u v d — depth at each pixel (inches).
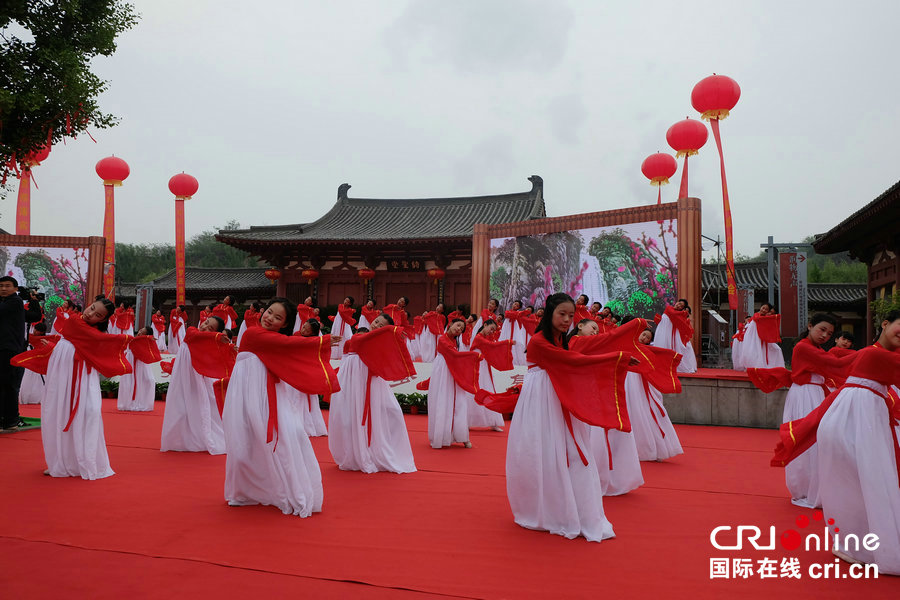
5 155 413.4
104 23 425.7
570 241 678.5
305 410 351.9
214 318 302.5
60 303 920.3
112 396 540.7
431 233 1212.5
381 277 1208.2
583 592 132.3
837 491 159.2
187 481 233.3
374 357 262.1
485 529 177.3
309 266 1232.8
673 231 603.8
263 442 188.7
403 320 823.7
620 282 636.7
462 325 324.8
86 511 187.6
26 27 390.3
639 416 291.7
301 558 149.4
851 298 1192.8
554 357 175.3
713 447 346.0
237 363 197.3
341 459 264.2
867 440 153.9
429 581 136.5
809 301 1187.3
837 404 162.2
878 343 163.5
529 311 674.2
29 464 256.1
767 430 419.8
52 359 237.3
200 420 296.7
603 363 172.1
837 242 844.0
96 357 236.2
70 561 143.8
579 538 170.2
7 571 136.7
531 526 178.2
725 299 1204.5
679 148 640.4
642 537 173.9
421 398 481.7
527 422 179.8
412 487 232.1
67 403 233.1
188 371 299.6
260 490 195.3
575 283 670.5
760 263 1258.6
